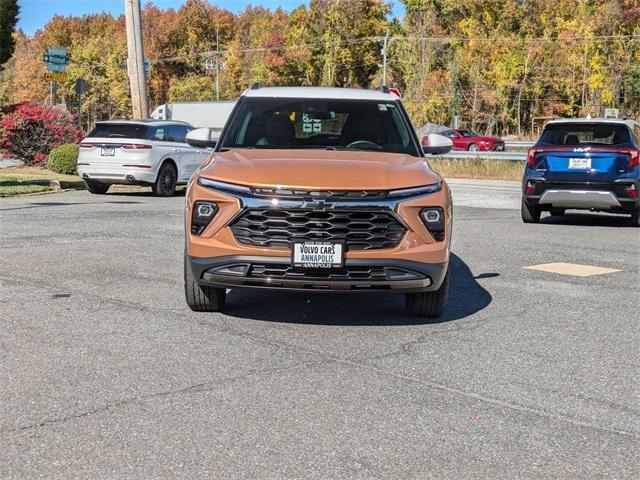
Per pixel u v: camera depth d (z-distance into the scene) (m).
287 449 3.68
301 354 5.24
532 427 4.02
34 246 9.43
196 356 5.14
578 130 13.14
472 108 67.25
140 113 20.70
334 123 7.06
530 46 65.19
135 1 20.36
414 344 5.56
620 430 4.01
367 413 4.16
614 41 59.81
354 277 5.64
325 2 82.31
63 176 21.19
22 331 5.64
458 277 8.20
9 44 26.36
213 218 5.74
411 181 5.81
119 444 3.69
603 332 6.01
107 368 4.83
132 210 13.77
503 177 29.83
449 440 3.83
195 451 3.63
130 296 6.87
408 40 72.00
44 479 3.32
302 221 5.60
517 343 5.64
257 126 7.02
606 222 14.12
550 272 8.55
